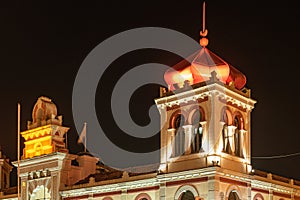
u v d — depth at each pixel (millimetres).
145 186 49562
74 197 55281
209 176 44062
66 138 60219
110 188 52188
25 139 61500
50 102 60844
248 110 48844
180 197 45875
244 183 46781
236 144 47344
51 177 57219
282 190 52938
